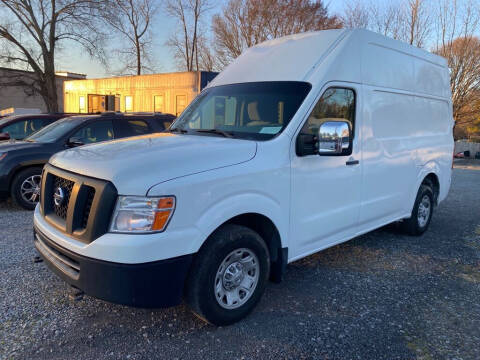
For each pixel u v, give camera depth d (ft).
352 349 9.98
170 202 9.20
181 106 79.00
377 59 15.53
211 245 10.03
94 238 9.20
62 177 10.55
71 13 92.22
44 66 97.35
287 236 12.09
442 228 21.91
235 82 14.53
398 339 10.49
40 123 29.48
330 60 13.33
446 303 12.65
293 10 113.19
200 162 10.08
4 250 16.03
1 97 140.87
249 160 10.90
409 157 17.93
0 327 10.53
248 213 10.87
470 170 55.57
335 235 14.23
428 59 19.43
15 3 89.10
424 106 19.03
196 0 134.51
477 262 16.44
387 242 18.93
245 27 117.80
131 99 89.15
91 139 24.80
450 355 9.87
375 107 15.39
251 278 11.25
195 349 9.84
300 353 9.75
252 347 9.96
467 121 76.69
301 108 12.25
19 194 22.66
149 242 8.93
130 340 10.15
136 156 10.08
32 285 12.96
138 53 142.82
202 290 10.00
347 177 14.12
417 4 69.31
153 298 9.30
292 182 11.98
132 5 135.13
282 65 13.93
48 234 10.46
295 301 12.49
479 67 68.28
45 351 9.59
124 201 9.09
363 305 12.34
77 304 11.86
